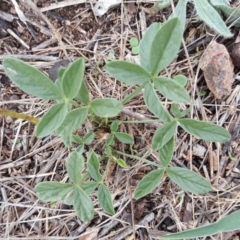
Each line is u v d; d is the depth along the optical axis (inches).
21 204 10.6
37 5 11.2
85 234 10.6
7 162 10.8
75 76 7.2
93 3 11.2
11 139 10.8
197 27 11.2
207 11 10.4
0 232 10.6
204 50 11.0
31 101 10.8
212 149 10.9
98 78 11.0
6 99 10.8
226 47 11.1
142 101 10.9
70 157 8.2
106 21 11.3
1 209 10.6
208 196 10.8
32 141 10.8
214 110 11.0
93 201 10.6
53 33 11.1
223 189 10.8
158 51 7.4
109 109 7.9
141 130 10.8
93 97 10.9
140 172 10.8
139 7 11.3
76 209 8.4
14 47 11.1
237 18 10.9
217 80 10.6
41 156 10.8
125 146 10.7
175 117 8.6
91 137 9.8
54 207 10.6
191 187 9.0
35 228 10.6
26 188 10.6
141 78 7.7
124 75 7.7
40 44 11.1
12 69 7.4
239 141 11.0
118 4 11.2
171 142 8.7
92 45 11.2
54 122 7.4
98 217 10.8
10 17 11.1
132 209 10.4
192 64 11.1
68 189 8.4
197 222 10.7
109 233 10.7
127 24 11.3
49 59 11.0
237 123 11.0
